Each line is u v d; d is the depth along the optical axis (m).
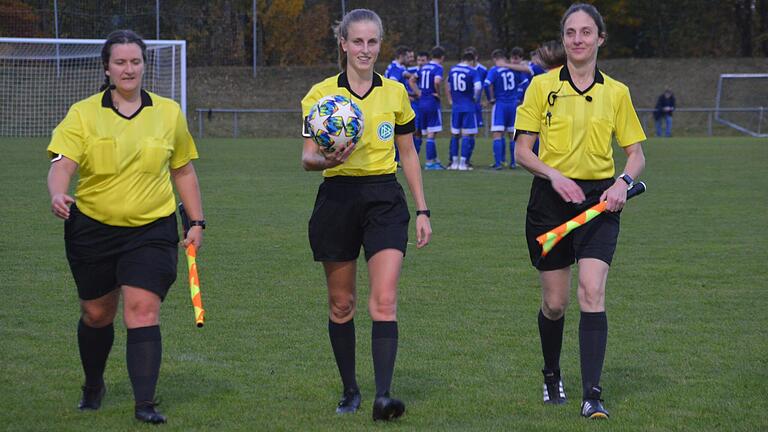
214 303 12.95
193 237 8.31
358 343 10.94
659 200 25.25
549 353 8.77
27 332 11.21
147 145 7.86
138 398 7.94
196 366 9.89
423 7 74.19
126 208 7.81
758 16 80.31
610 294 13.59
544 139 8.71
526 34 79.19
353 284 8.59
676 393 8.96
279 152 45.09
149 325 7.95
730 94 71.81
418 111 35.41
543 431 7.82
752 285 14.23
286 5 72.00
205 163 37.62
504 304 12.95
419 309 12.64
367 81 8.50
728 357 10.29
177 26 69.06
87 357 8.33
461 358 10.28
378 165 8.38
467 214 22.23
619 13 78.19
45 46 57.91
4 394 8.83
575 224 8.05
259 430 7.83
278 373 9.66
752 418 8.18
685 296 13.45
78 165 7.88
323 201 8.45
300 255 16.73
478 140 57.22
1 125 57.47
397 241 8.27
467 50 34.72
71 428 7.84
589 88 8.60
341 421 8.09
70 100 58.38
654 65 75.06
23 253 16.58
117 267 7.93
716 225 20.59
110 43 7.81
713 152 45.06
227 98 69.38
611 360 10.18
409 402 8.71
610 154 8.69
